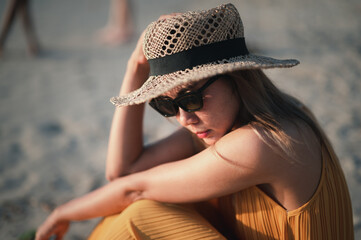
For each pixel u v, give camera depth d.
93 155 3.63
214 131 1.26
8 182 3.15
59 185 3.06
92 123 4.46
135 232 1.26
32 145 3.93
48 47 8.94
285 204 1.26
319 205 1.27
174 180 1.31
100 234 1.45
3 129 4.43
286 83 5.09
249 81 1.22
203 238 1.27
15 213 2.66
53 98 5.53
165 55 1.20
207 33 1.16
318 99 4.45
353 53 6.34
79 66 7.28
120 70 6.82
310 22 9.14
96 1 16.28
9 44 9.30
